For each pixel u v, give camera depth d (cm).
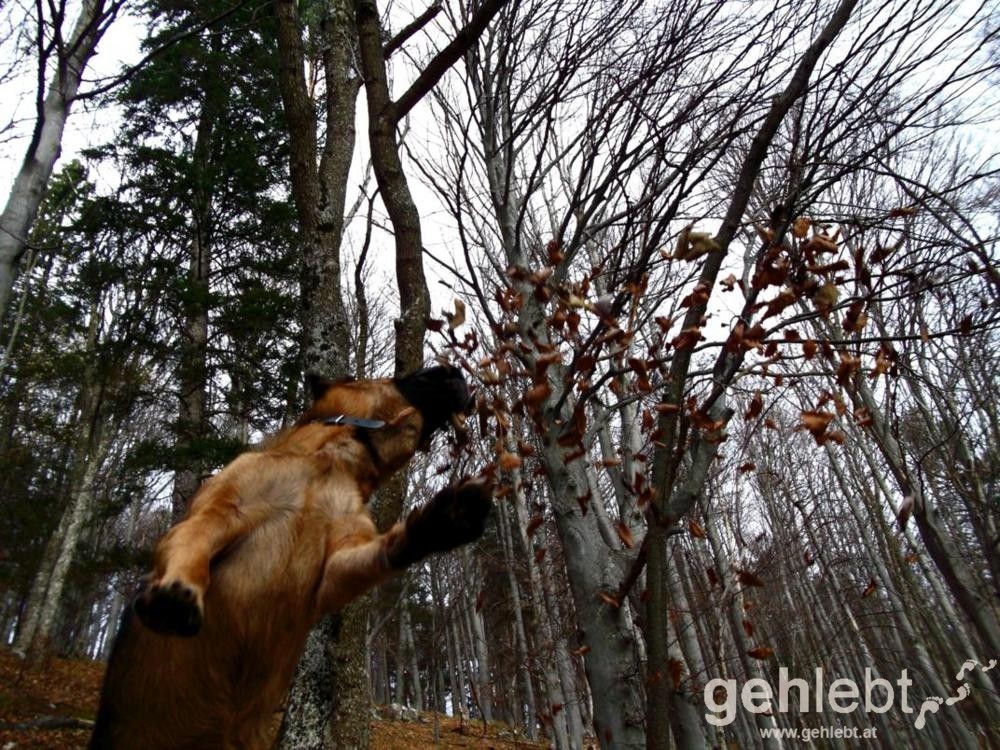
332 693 415
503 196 664
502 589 2492
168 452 1570
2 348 2150
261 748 216
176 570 177
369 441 251
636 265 476
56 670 1778
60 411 2433
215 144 1916
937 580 1692
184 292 1644
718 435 316
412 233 491
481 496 176
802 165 397
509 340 427
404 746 1966
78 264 1792
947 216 458
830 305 306
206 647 206
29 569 2114
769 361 327
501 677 2434
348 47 600
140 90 1761
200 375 1692
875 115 511
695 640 975
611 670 445
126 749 212
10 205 784
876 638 2133
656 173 533
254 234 1861
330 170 545
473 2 690
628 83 611
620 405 429
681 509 301
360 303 583
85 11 873
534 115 649
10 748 1127
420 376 281
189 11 1725
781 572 1731
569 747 1555
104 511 1792
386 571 189
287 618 212
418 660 3778
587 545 477
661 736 269
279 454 232
